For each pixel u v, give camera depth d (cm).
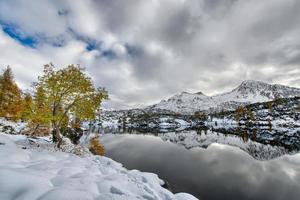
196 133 9062
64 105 2031
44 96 1923
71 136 3831
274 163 3002
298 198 1731
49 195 756
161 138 6994
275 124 12175
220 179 2205
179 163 2922
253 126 12012
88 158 1867
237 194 1798
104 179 1112
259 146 4688
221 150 4184
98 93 2028
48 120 1930
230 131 9700
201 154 3703
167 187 1745
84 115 2044
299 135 6750
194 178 2203
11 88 3647
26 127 2650
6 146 1411
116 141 5856
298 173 2483
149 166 2681
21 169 954
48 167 1135
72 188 844
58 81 1931
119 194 923
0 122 2825
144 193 1034
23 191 769
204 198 1686
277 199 1717
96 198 819
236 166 2798
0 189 739
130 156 3397
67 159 1493
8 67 3725
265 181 2169
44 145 1916
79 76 1958
